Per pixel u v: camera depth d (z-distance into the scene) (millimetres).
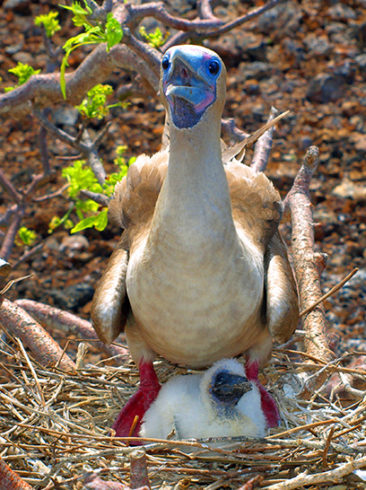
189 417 6207
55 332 12500
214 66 5285
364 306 13422
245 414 6199
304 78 17781
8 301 7473
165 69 5297
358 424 5898
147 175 6984
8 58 18172
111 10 8086
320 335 7102
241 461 5645
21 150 16609
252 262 5984
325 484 5473
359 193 15375
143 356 6586
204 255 5535
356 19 18938
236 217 6590
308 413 6289
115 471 5426
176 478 5660
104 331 6156
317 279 7504
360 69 17922
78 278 14000
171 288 5672
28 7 19578
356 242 14648
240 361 7164
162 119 17000
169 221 5512
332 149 16266
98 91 8875
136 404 6551
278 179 15320
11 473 4688
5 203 15352
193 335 5871
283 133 16594
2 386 6504
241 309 5863
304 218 7922
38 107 9195
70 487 5430
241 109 16984
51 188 15750
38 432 6027
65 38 18672
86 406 6660
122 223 7070
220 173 5523
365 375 6648
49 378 6746
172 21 8281
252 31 18547
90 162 9508
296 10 18906
